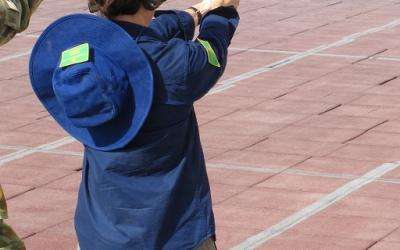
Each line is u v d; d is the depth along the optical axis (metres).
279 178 12.09
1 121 15.52
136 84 5.33
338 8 26.00
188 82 5.42
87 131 5.51
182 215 5.53
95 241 5.61
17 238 5.50
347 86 17.34
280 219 10.55
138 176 5.49
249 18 24.47
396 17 24.62
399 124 14.73
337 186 11.70
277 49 20.84
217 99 16.52
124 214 5.51
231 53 20.42
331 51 20.53
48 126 15.18
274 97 16.62
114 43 5.30
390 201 11.08
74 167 12.90
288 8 26.00
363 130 14.38
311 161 12.82
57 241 10.10
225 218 10.59
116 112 5.27
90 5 5.66
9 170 12.76
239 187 11.73
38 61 5.53
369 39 21.77
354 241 9.81
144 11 5.57
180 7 26.55
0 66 19.94
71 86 5.23
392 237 9.93
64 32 5.43
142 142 5.43
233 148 13.54
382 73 18.38
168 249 5.50
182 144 5.54
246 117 15.32
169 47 5.41
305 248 9.63
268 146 13.59
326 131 14.35
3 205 5.45
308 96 16.64
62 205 11.28
